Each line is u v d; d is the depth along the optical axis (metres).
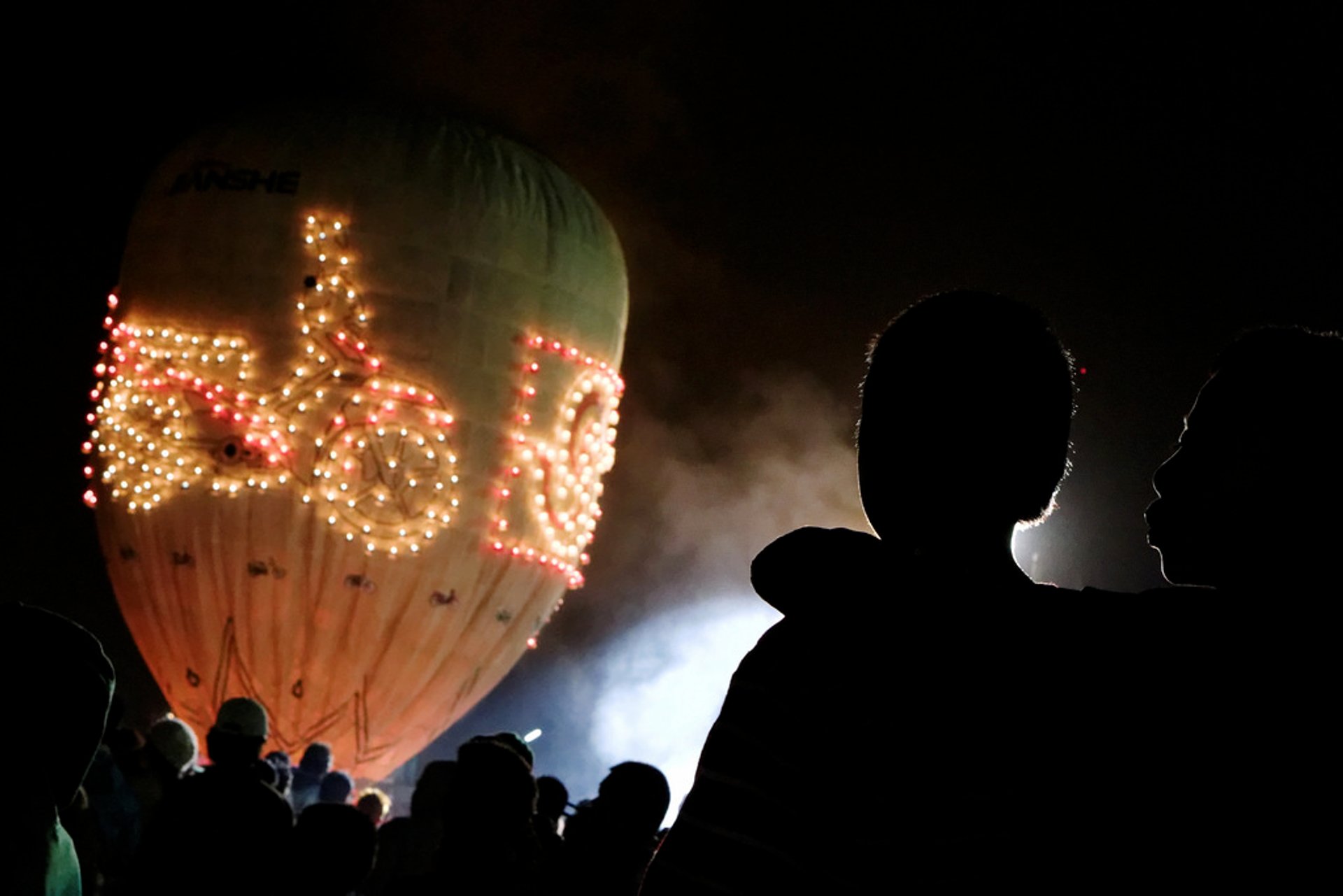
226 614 18.25
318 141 18.89
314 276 18.34
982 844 1.72
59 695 2.76
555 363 19.45
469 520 18.64
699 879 1.72
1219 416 2.31
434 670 18.98
